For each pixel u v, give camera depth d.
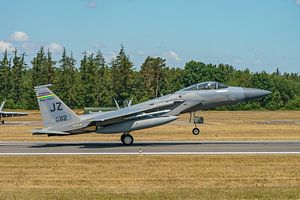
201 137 107.44
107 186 46.62
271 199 39.09
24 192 43.03
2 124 181.25
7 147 85.69
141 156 69.19
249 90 92.75
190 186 46.31
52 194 41.78
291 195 40.44
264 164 60.16
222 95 91.25
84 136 113.81
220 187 45.44
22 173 55.03
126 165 60.25
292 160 63.50
